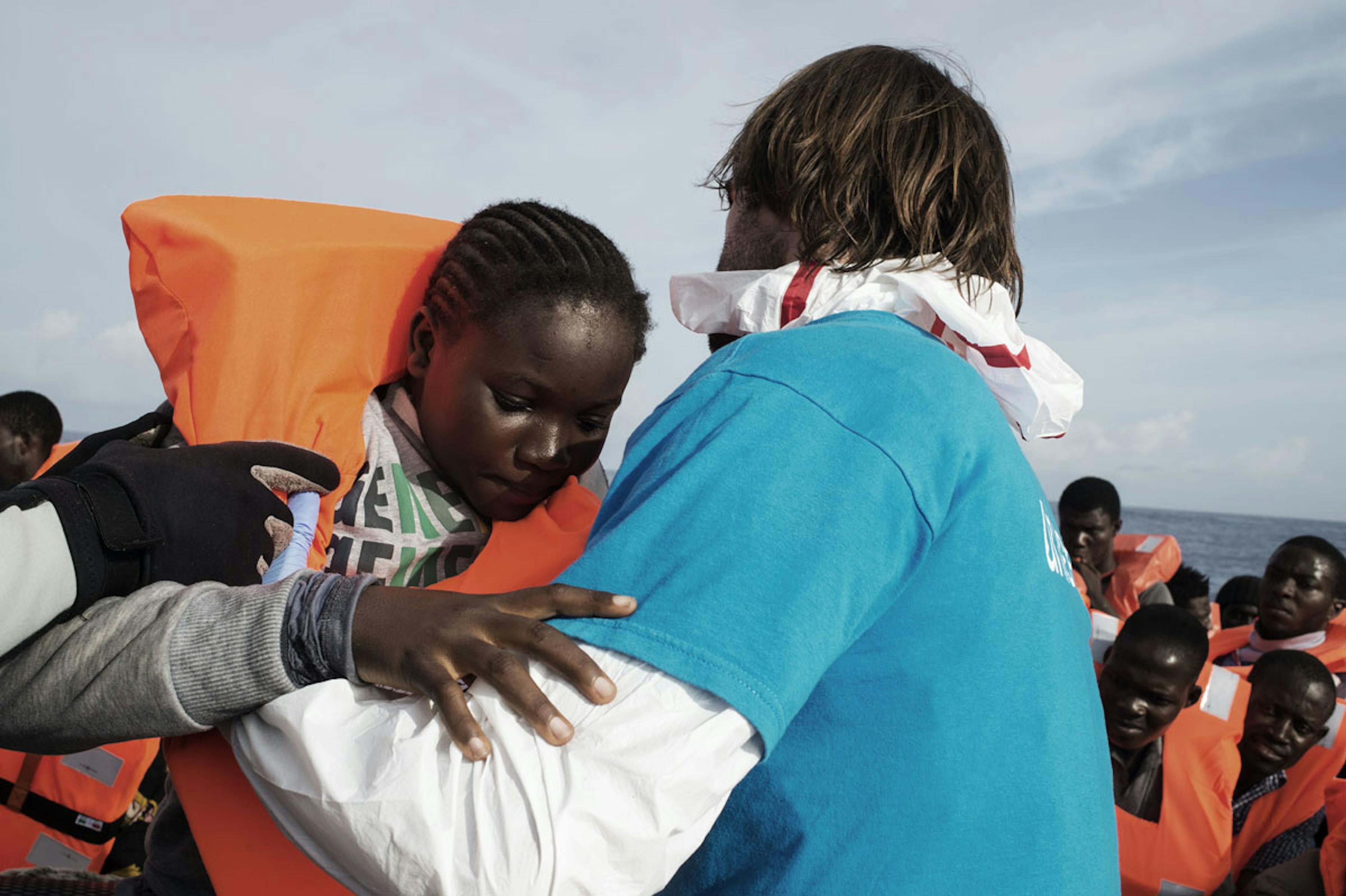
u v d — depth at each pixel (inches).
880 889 32.9
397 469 50.2
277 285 47.1
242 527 38.1
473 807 28.3
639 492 33.6
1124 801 125.0
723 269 51.0
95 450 44.3
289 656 32.7
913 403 34.4
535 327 46.6
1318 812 132.9
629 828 27.4
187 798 37.7
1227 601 253.4
